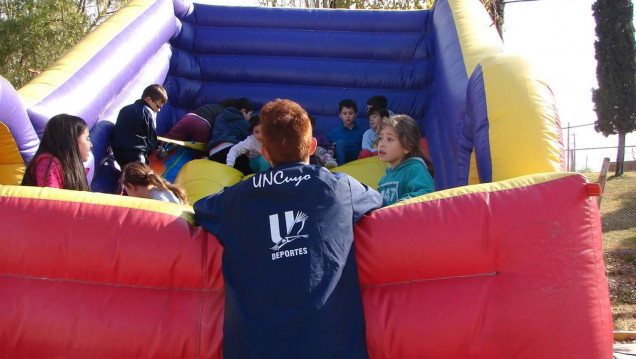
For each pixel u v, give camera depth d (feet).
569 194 8.14
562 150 10.43
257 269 7.35
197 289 8.32
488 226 8.05
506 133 10.48
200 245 8.27
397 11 22.39
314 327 7.00
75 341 8.15
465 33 17.11
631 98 47.91
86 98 15.17
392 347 7.98
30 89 13.92
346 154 20.04
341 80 22.36
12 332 8.21
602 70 49.19
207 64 22.68
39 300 8.25
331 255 7.46
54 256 8.29
